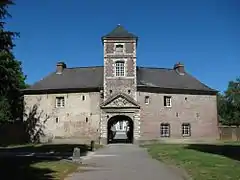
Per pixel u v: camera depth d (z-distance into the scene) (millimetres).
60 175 13961
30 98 45062
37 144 40688
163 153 24891
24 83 53812
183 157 20750
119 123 73375
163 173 14773
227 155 22156
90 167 17109
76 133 42844
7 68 28750
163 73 46938
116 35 43375
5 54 27688
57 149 30562
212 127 45250
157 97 43344
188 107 44531
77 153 20266
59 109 43812
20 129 44719
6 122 47344
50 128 43812
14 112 48906
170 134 43250
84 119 42812
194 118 44531
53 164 17516
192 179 12492
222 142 42281
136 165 17984
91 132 42312
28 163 17969
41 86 45156
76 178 13391
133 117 41906
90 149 31062
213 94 46000
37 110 44531
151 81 44531
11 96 45625
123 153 26797
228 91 67875
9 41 21844
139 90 42531
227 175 12875
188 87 45031
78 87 43406
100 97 42719
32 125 44469
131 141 43906
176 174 14406
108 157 23141
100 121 42000
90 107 42812
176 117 43781
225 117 66500
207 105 45438
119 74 42875
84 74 46250
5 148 33438
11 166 16625
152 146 35469
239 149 28250
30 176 13445
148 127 42219
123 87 42438
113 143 42500
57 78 46344
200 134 44500
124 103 42031
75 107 43312
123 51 43125
